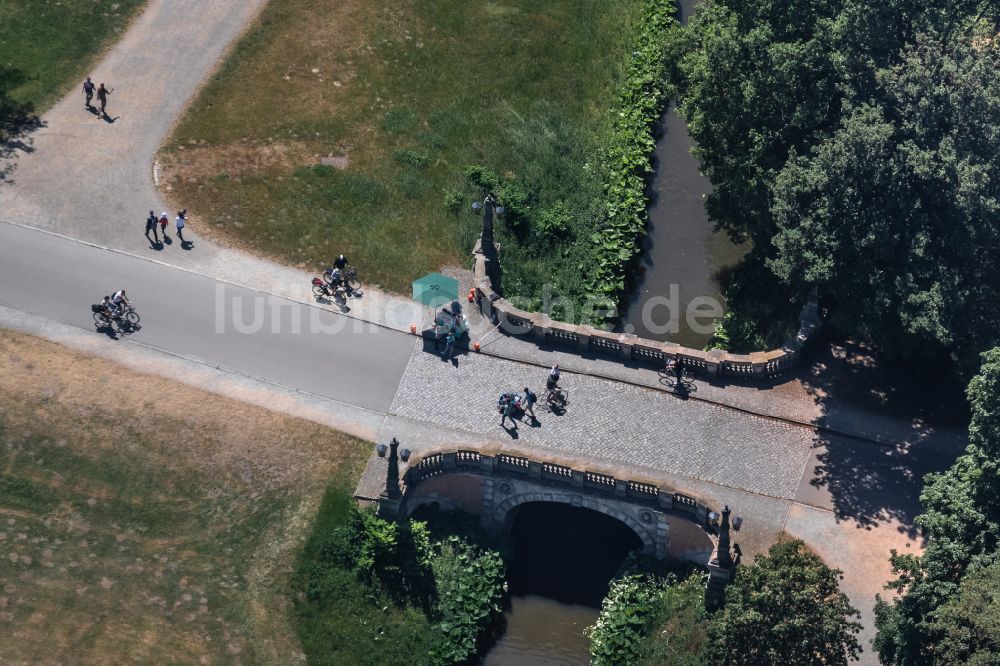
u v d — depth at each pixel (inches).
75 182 6953.7
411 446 5959.6
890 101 5930.1
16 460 5787.4
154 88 7534.5
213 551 5669.3
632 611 5629.9
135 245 6712.6
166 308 6437.0
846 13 5999.0
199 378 6146.7
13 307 6343.5
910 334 5812.0
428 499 5949.8
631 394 6186.0
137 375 6117.1
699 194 7583.7
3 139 7121.1
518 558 5984.3
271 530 5733.3
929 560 5049.2
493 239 6614.2
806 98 6136.8
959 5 6082.7
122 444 5866.1
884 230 5698.8
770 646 5118.1
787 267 5856.3
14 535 5600.4
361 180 7224.4
